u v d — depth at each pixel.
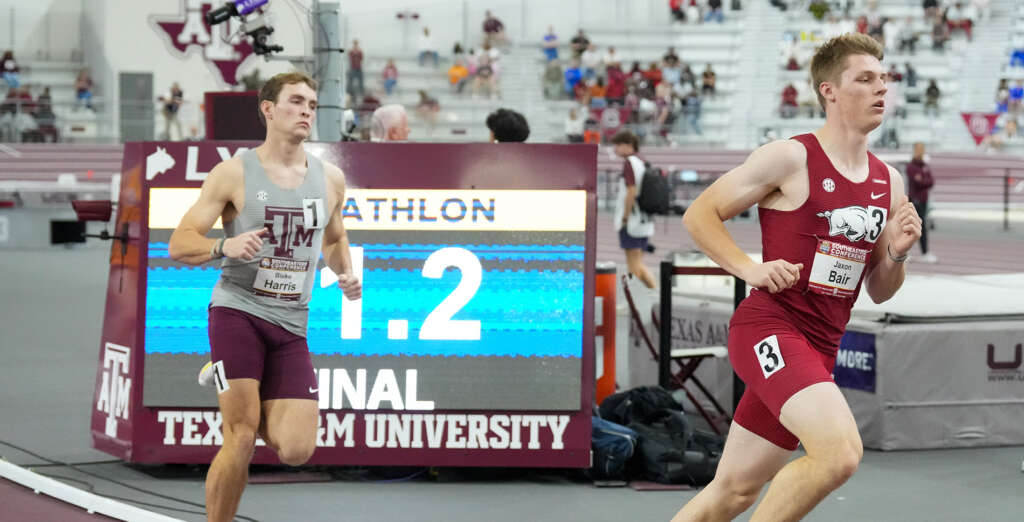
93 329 13.40
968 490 6.83
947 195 36.62
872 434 7.94
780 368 4.09
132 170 7.05
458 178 6.87
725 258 4.21
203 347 6.89
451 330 6.87
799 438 4.02
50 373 10.56
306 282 5.20
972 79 41.31
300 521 6.03
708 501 4.37
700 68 41.91
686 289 9.86
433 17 41.28
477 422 6.87
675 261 10.23
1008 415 8.15
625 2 42.94
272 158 5.16
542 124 38.97
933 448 7.98
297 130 5.11
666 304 7.79
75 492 6.16
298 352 5.16
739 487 4.33
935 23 41.56
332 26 9.08
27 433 8.13
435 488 6.83
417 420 6.86
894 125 37.12
